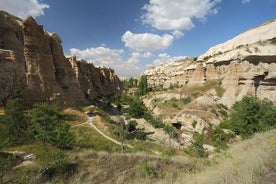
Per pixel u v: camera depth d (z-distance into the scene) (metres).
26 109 40.06
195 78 85.44
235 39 92.94
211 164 13.56
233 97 63.69
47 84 47.81
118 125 50.78
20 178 12.21
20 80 42.12
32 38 47.84
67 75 61.66
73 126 40.47
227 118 55.62
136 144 36.94
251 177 5.81
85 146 29.86
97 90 108.44
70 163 15.95
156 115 71.50
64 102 51.22
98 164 16.30
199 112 58.06
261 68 62.00
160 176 13.38
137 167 15.64
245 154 10.16
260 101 49.97
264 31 80.62
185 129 54.72
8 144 20.89
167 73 154.12
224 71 75.12
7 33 44.06
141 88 119.31
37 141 23.55
